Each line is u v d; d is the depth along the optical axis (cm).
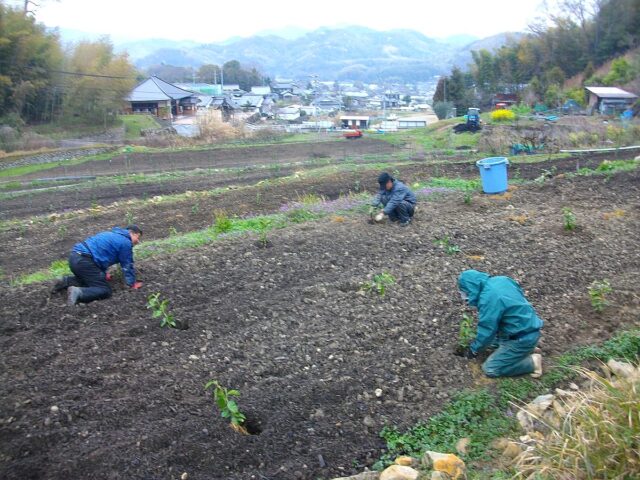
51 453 454
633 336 648
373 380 571
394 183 1064
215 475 448
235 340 633
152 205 1648
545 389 570
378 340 643
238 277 807
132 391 537
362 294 749
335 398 544
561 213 1142
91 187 2273
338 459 477
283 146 3934
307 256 894
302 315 693
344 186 1781
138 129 5059
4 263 1154
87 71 4653
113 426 489
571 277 809
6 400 506
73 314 683
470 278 588
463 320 683
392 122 7550
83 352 600
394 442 497
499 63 7762
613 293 756
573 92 5622
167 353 605
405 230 1031
